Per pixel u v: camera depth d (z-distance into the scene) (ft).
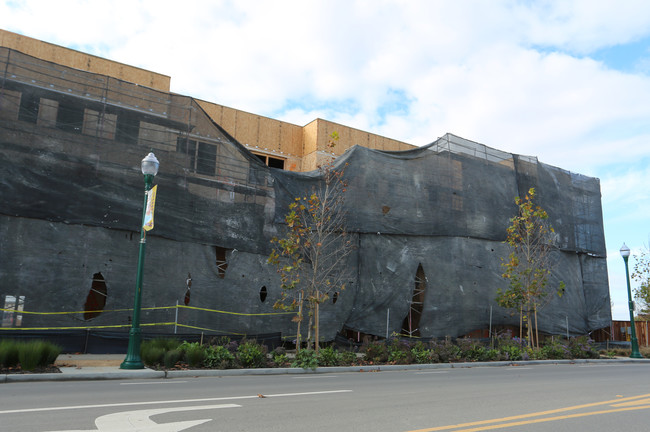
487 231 81.51
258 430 18.35
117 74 76.54
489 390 32.45
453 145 83.35
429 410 23.73
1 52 53.67
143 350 43.86
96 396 26.40
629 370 53.93
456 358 60.64
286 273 61.77
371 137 97.71
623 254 82.64
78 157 54.60
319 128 91.30
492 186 84.89
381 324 69.26
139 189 57.57
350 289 68.39
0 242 49.32
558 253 89.20
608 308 98.48
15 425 18.33
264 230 66.08
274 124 92.99
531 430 19.53
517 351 66.13
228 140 66.23
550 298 81.25
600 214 103.04
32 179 51.57
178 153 61.31
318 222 59.16
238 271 62.64
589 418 22.49
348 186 71.20
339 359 51.88
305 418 20.95
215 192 63.31
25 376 34.09
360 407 24.26
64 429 17.65
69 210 52.80
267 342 60.34
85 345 49.55
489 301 78.07
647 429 20.29
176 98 64.39
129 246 56.03
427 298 73.31
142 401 24.71
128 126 60.13
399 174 76.23
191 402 24.64
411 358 56.08
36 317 49.55
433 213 77.15
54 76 56.65
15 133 51.88
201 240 60.23
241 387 32.07
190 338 54.49
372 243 71.61
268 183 67.82
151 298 55.72
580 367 58.65
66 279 51.67
